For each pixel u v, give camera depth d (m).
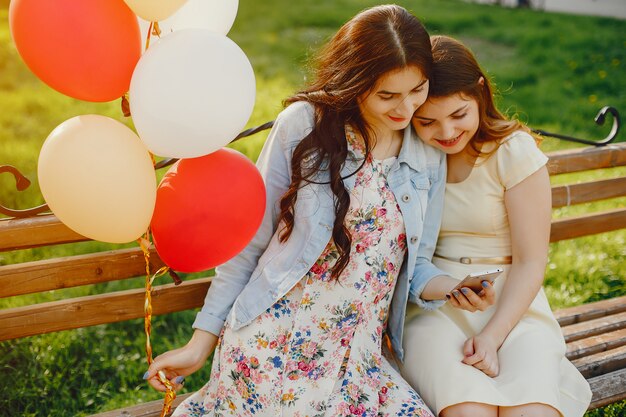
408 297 2.21
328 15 7.74
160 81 1.59
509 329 2.14
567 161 2.87
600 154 2.93
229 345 2.04
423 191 2.14
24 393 2.85
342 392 1.99
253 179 1.82
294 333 2.01
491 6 8.83
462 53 2.08
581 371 2.53
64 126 1.65
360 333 2.06
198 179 1.76
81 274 2.26
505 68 6.81
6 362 3.00
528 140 2.18
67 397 2.87
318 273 2.05
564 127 5.74
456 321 2.22
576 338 2.73
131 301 2.34
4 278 2.16
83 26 1.54
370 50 1.90
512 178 2.17
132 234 1.71
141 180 1.66
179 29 1.82
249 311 2.03
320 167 2.04
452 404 2.00
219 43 1.64
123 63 1.62
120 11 1.60
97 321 2.30
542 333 2.16
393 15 1.92
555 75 6.77
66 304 2.25
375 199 2.05
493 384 2.03
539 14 8.58
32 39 1.54
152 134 1.64
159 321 3.37
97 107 5.39
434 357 2.11
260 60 6.45
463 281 1.99
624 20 8.40
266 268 2.07
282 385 1.98
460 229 2.27
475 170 2.21
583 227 3.02
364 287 2.04
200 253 1.78
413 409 1.98
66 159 1.60
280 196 2.10
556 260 4.05
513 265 2.21
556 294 3.69
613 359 2.59
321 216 2.03
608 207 4.74
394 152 2.12
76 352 3.12
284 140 2.09
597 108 6.10
